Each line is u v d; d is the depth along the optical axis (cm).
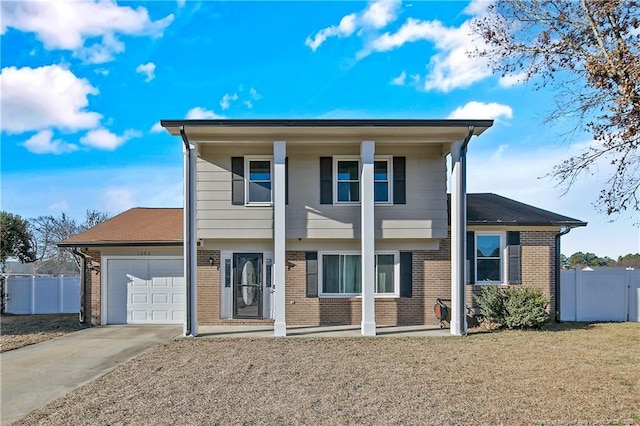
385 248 1366
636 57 843
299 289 1352
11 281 1766
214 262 1359
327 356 941
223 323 1349
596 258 3844
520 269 1390
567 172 1130
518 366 844
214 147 1309
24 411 623
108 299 1425
